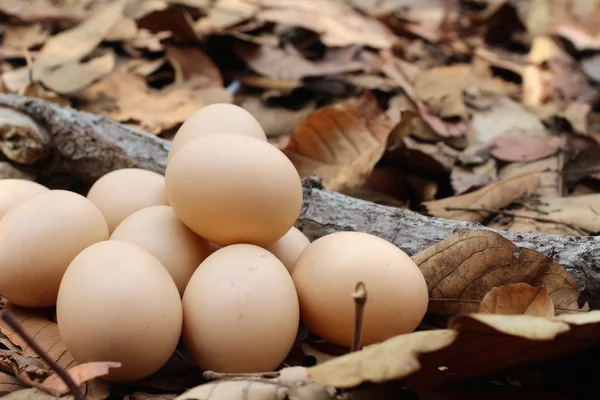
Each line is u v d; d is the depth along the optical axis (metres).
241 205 0.52
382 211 0.59
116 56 0.86
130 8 0.93
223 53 0.88
